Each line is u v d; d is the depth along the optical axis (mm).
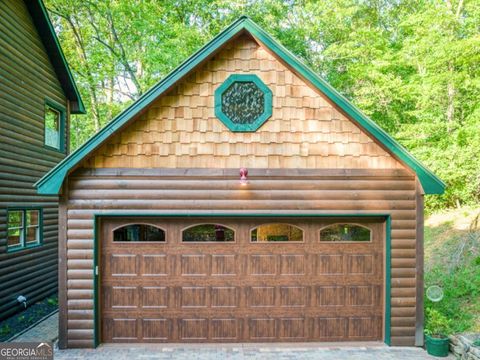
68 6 17609
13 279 8734
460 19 12008
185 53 16094
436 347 6434
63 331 6574
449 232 11820
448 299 7992
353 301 7020
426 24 11992
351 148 6965
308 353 6504
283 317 6957
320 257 7027
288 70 6945
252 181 6832
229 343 6879
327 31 17844
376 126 6754
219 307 6918
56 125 11695
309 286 7004
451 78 11453
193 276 6914
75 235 6660
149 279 6867
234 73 6879
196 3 18078
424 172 6797
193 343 6859
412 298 6906
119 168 6723
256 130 6887
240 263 6961
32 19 9906
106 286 6836
